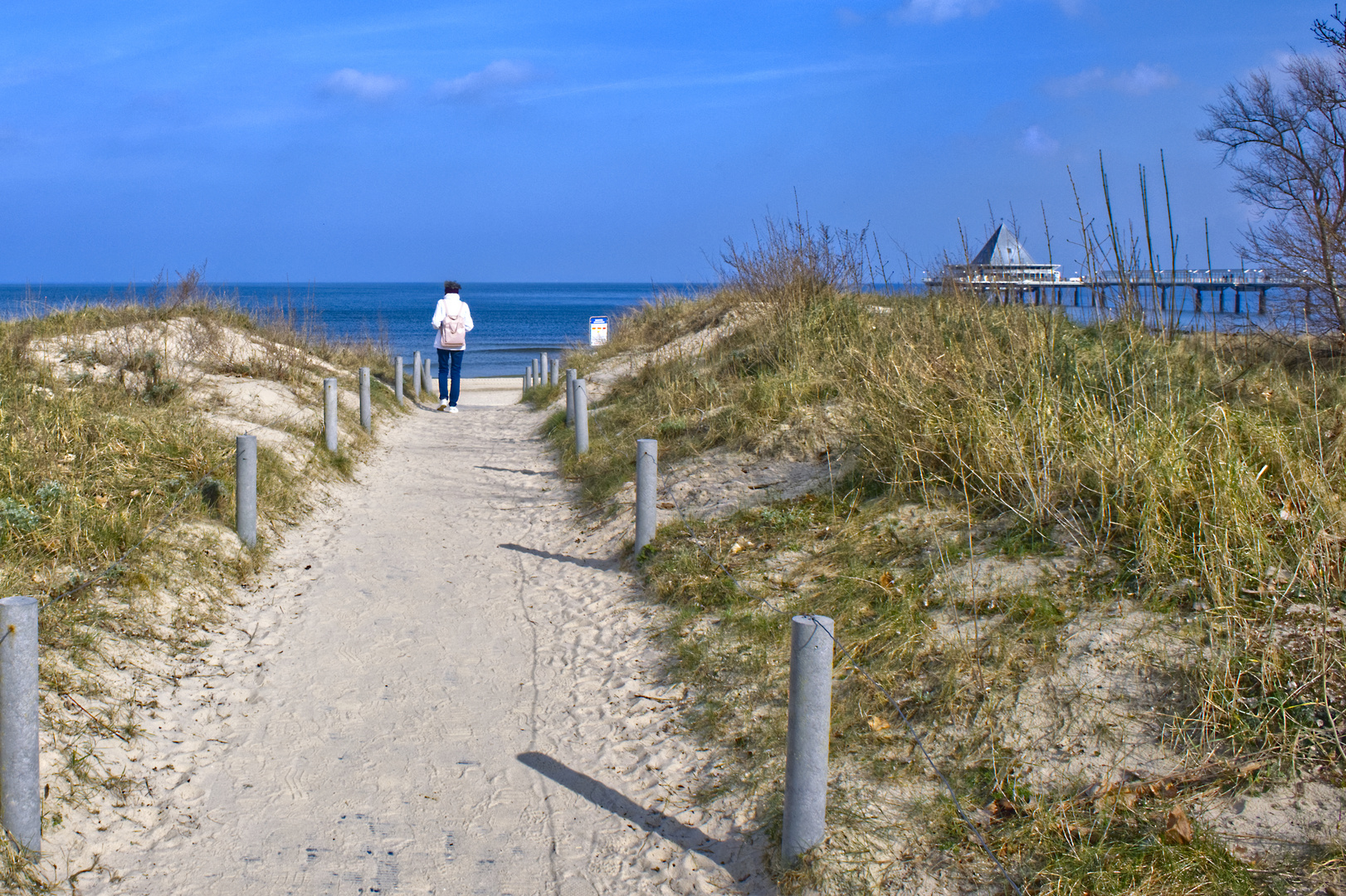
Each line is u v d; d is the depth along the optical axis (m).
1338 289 9.78
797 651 3.47
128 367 11.73
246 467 7.16
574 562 7.77
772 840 3.80
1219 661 4.00
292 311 19.23
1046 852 3.35
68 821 3.74
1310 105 17.91
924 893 3.34
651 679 5.42
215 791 4.23
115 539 6.13
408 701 5.22
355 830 3.99
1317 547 4.53
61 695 4.43
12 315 14.60
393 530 8.76
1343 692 3.74
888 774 3.98
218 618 6.05
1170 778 3.59
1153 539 4.83
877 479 7.12
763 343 11.84
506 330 78.75
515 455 12.90
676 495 8.29
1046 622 4.62
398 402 17.23
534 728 4.95
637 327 20.67
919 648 4.71
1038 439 6.07
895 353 8.65
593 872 3.75
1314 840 3.19
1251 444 5.71
